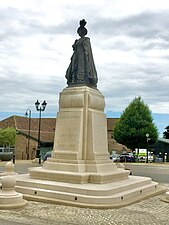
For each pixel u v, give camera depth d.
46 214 9.21
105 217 9.04
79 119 13.64
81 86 14.35
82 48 15.05
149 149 53.47
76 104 13.91
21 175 14.55
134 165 37.22
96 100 14.24
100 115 14.33
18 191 11.88
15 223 8.07
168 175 23.95
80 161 13.10
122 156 45.06
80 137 13.48
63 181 12.41
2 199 9.98
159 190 14.05
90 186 11.48
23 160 43.22
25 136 48.78
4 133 44.19
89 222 8.47
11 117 52.56
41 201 10.95
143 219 8.98
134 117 46.94
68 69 15.19
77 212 9.55
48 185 11.73
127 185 12.26
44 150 50.66
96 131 13.83
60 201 10.63
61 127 14.05
